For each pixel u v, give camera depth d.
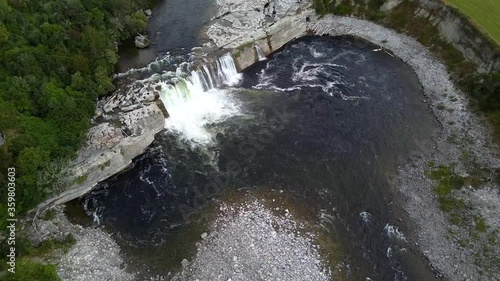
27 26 58.75
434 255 46.22
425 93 66.75
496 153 55.72
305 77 70.44
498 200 50.50
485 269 44.44
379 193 52.56
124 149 55.34
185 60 68.12
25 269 38.53
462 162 55.44
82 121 54.69
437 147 58.03
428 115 63.28
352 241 47.53
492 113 60.06
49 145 49.81
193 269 44.75
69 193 51.47
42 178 47.44
